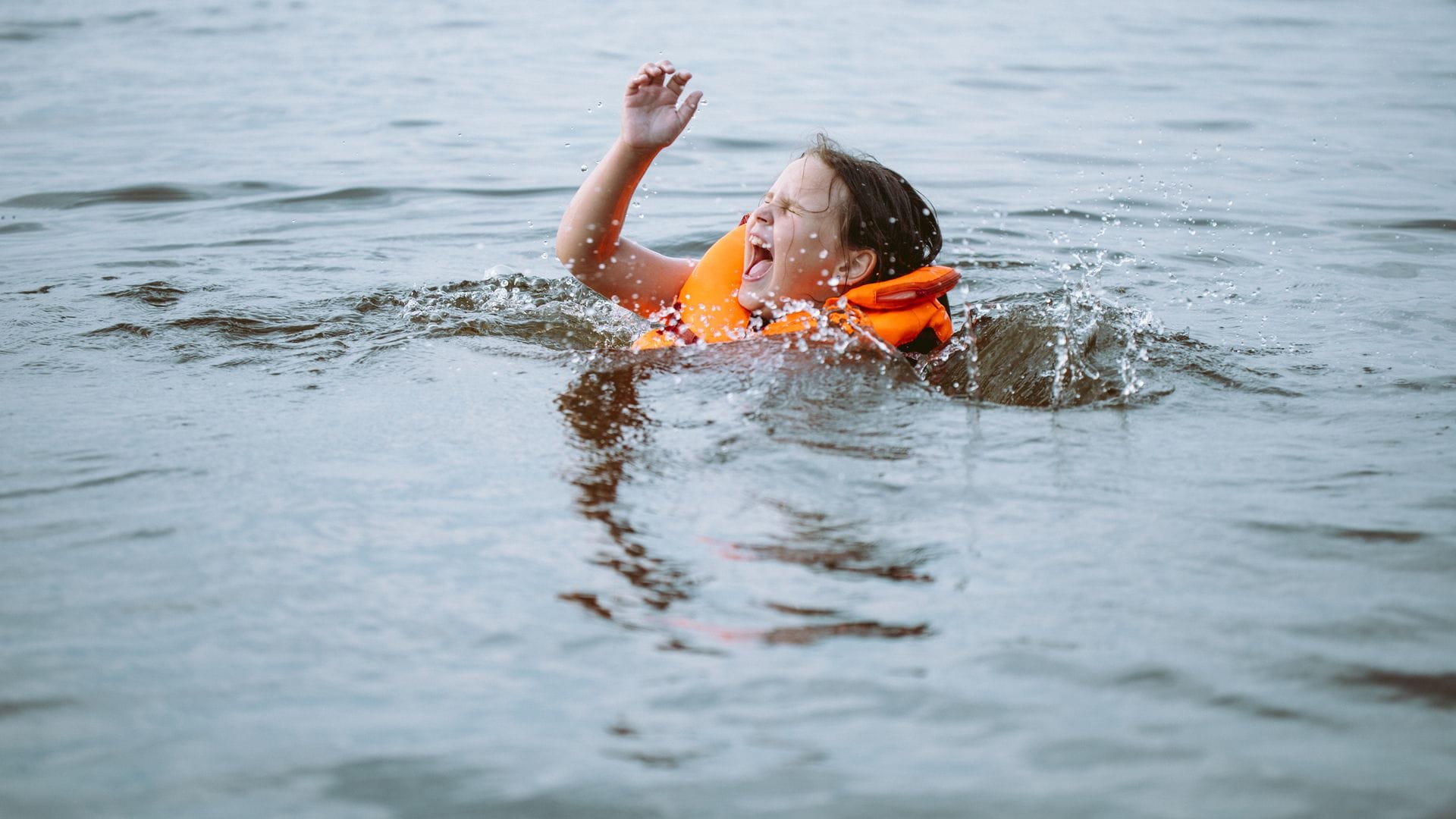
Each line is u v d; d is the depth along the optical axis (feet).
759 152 22.70
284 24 42.14
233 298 11.98
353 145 23.15
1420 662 4.95
